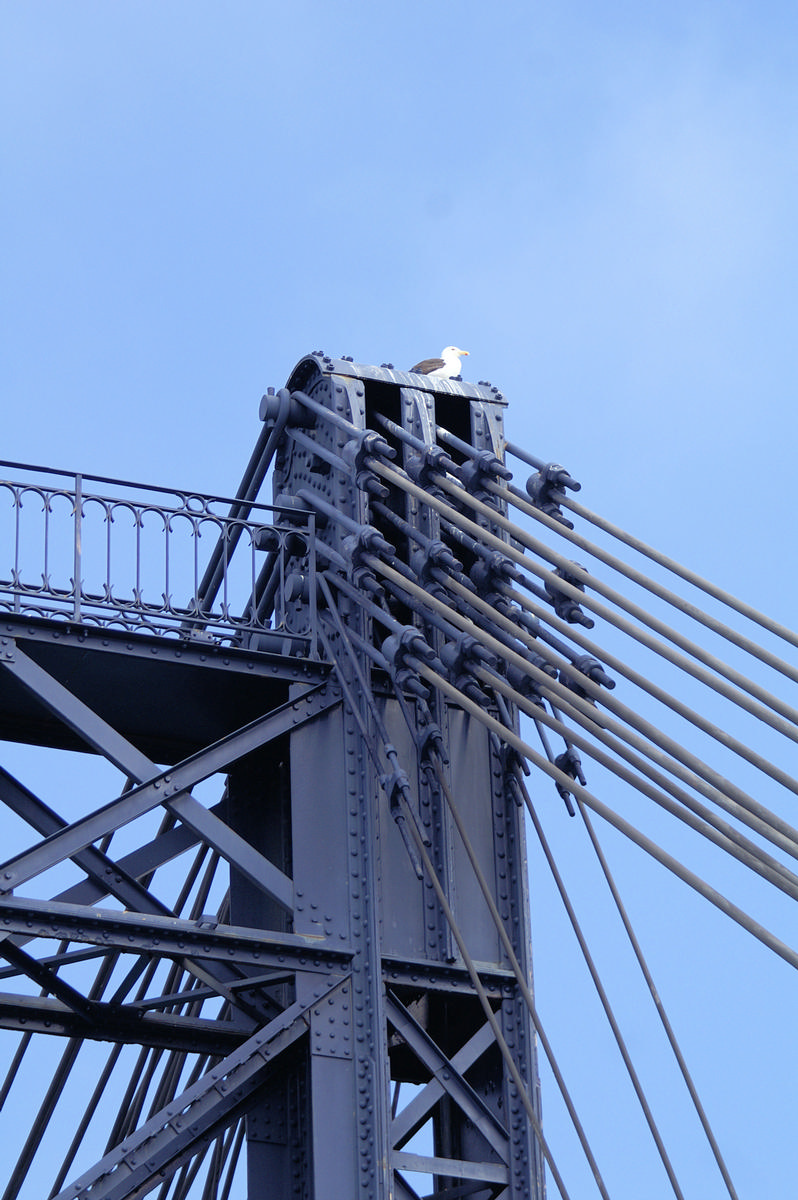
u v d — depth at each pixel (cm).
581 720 1524
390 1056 1788
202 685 1748
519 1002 1706
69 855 1600
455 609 1736
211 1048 1706
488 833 1752
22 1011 1666
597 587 1540
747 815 1374
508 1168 1655
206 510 1770
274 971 1692
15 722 1778
